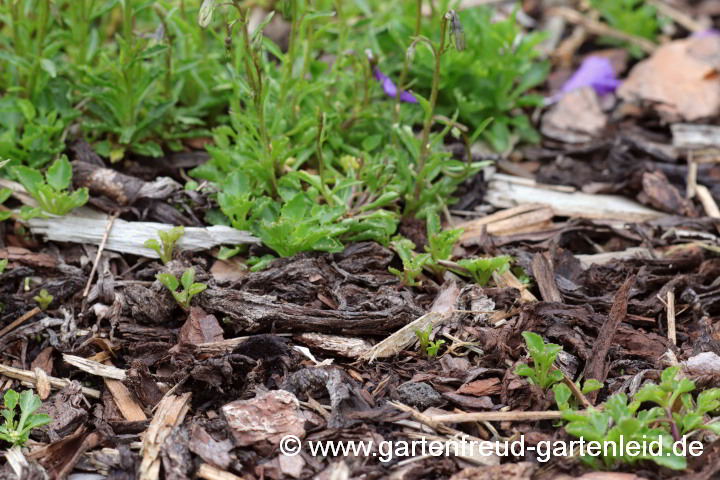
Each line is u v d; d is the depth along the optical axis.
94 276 1.04
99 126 1.08
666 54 1.21
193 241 1.04
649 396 0.95
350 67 1.15
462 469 0.95
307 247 1.03
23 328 1.01
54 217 1.05
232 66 1.05
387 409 0.97
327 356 1.00
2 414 0.97
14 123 1.08
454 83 1.13
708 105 1.17
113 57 1.15
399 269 1.05
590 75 1.20
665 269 1.05
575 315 1.01
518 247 1.07
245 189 1.05
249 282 1.02
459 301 1.02
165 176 1.10
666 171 1.13
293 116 1.09
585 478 0.94
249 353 0.99
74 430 0.97
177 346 0.99
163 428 0.96
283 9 1.06
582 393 0.98
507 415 0.96
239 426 0.96
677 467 0.93
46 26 1.10
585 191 1.12
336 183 1.05
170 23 1.11
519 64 1.14
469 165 1.07
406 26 1.13
